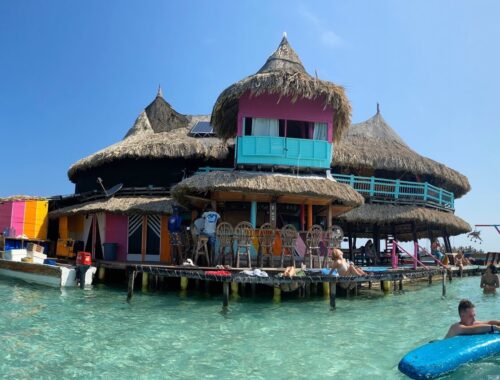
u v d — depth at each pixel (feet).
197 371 22.63
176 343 27.55
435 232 92.84
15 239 69.56
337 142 62.08
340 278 39.45
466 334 24.66
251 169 53.21
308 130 54.70
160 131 84.12
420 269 50.39
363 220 67.77
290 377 21.86
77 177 83.76
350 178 69.56
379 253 79.61
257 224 59.21
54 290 47.62
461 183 81.56
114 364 23.53
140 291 47.85
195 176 49.26
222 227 44.70
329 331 31.04
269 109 53.83
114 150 71.00
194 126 80.53
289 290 42.98
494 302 45.01
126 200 65.00
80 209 64.34
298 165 52.42
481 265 78.69
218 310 37.88
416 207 70.79
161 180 70.90
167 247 63.41
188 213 63.21
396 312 38.42
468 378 20.62
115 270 59.11
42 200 76.18
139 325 32.04
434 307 41.39
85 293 46.14
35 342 27.14
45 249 74.84
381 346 27.35
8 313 35.14
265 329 31.40
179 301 41.91
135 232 63.98
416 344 27.86
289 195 48.65
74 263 61.31
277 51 64.54
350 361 24.35
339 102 52.80
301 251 50.21
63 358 24.32
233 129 63.26
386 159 73.61
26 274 53.88
